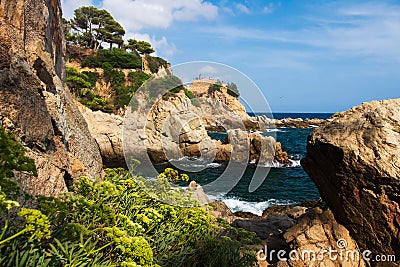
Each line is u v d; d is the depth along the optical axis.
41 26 5.59
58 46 7.41
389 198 3.93
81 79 34.22
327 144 4.49
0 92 3.54
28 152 3.61
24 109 3.86
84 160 5.72
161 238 3.51
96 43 55.72
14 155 2.03
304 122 60.06
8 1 4.41
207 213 4.08
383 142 4.04
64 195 2.96
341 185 4.39
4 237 2.30
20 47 4.37
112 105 32.16
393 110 4.34
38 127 4.09
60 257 2.32
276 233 6.07
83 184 3.23
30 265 2.15
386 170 3.85
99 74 38.00
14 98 3.72
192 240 3.72
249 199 10.95
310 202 11.30
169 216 3.84
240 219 7.06
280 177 16.78
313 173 5.07
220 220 4.41
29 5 5.18
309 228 4.73
